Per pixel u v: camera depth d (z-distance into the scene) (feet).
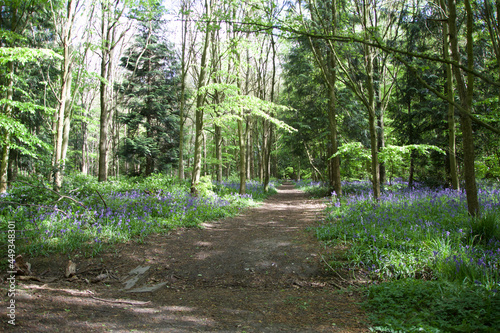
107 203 31.12
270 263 20.31
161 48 77.36
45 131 61.16
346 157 59.16
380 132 53.21
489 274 14.26
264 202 55.11
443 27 33.01
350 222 27.17
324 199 52.90
